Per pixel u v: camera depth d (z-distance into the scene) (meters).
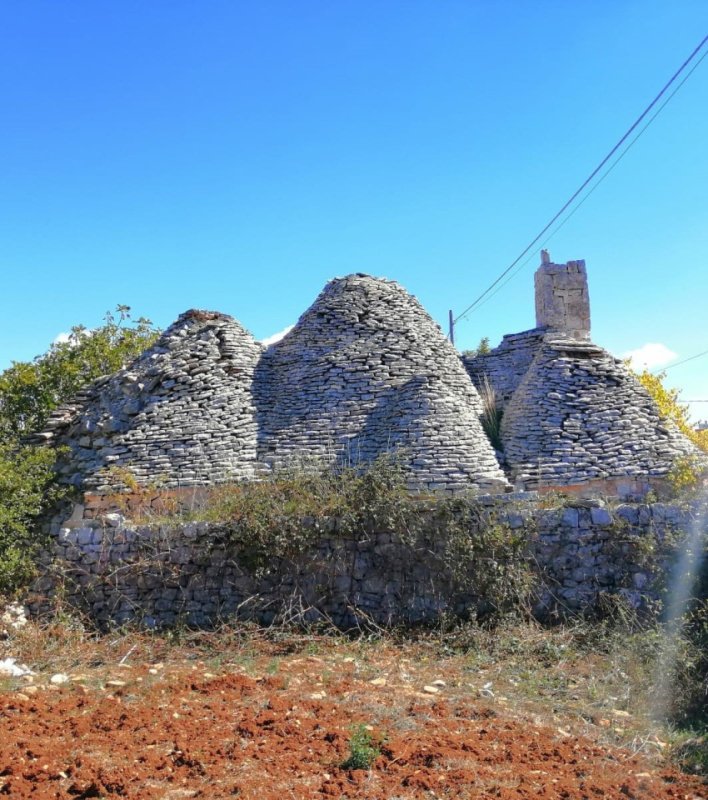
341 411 15.25
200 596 11.38
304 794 5.32
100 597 11.69
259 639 10.37
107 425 15.47
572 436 14.62
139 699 7.68
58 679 8.65
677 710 7.75
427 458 13.52
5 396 21.53
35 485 13.95
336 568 11.16
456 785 5.55
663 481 13.85
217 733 6.53
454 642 9.96
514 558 10.70
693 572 9.93
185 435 14.98
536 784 5.66
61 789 5.40
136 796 5.28
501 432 15.62
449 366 16.45
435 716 7.15
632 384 15.44
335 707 7.28
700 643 8.74
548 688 8.35
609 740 6.82
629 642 9.22
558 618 10.36
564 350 15.95
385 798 5.29
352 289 17.14
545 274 20.70
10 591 11.91
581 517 10.75
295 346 16.67
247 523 11.32
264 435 15.23
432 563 10.95
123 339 25.38
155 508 13.92
